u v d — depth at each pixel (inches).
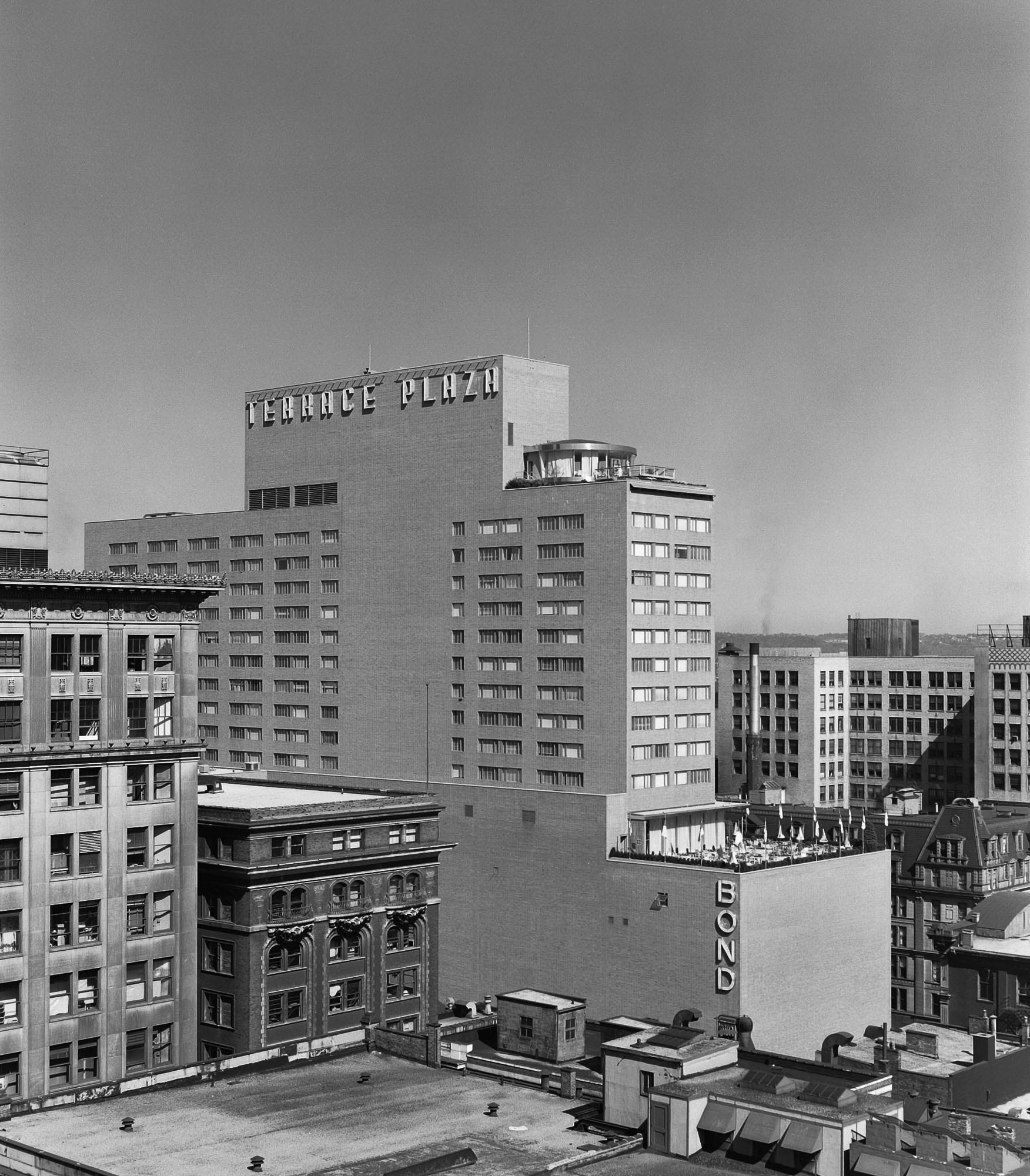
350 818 6018.7
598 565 7509.8
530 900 7495.1
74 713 5142.7
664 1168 3489.2
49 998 5039.4
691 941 6801.2
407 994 6254.9
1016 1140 3533.5
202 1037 5821.9
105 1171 3508.9
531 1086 4293.8
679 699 7677.2
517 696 7834.6
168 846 5378.9
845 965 7116.1
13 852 4968.0
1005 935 6845.5
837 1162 3331.7
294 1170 3550.7
